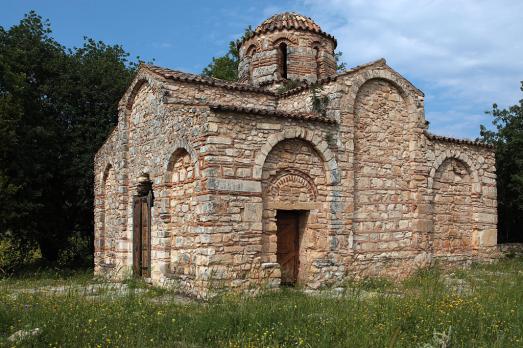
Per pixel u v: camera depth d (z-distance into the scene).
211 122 13.52
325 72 20.14
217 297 12.16
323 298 11.38
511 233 28.20
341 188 15.71
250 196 13.88
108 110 25.27
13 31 24.27
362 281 15.23
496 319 9.31
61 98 24.30
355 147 16.58
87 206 24.69
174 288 14.48
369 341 7.96
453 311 9.59
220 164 13.53
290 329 8.73
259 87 19.14
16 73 22.08
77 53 26.86
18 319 9.58
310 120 15.24
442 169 19.12
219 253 13.27
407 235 17.48
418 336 8.49
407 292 12.87
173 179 15.72
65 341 8.25
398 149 17.62
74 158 23.94
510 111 25.66
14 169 21.36
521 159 24.66
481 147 20.22
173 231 15.55
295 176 15.05
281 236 15.25
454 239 19.20
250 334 8.41
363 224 16.45
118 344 8.15
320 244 15.28
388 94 17.58
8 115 20.34
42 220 24.08
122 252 18.77
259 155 14.15
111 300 11.86
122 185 19.03
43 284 17.22
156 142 16.70
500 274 17.11
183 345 8.30
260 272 13.82
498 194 25.98
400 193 17.52
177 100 16.11
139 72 18.14
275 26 19.72
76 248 27.84
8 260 24.28
